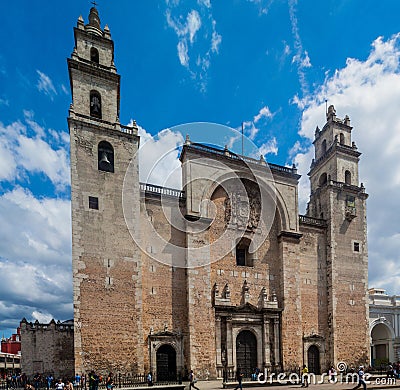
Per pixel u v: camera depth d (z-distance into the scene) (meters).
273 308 46.06
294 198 52.00
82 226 37.38
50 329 41.34
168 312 40.53
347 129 59.56
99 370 34.78
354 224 54.78
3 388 39.41
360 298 52.44
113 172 40.59
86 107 42.31
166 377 38.56
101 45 45.88
